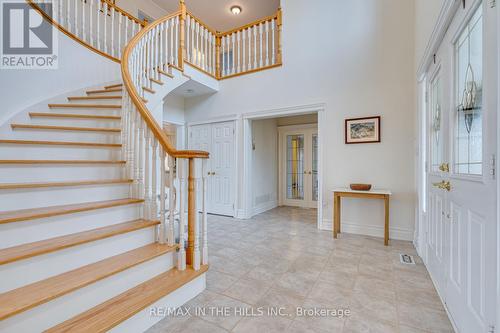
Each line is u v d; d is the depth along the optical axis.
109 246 1.62
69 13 3.25
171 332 1.41
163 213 1.89
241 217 4.49
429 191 2.23
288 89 3.98
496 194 0.99
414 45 3.07
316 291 1.88
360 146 3.41
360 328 1.46
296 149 5.91
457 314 1.42
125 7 4.79
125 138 2.33
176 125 5.15
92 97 3.02
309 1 3.81
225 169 4.73
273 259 2.51
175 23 3.75
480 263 1.14
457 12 1.50
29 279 1.26
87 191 1.90
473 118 1.30
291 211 5.23
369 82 3.36
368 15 3.39
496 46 1.01
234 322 1.50
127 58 2.57
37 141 2.10
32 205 1.64
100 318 1.26
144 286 1.58
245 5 5.31
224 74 4.70
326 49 3.67
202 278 1.86
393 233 3.21
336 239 3.19
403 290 1.90
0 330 1.02
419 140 2.62
